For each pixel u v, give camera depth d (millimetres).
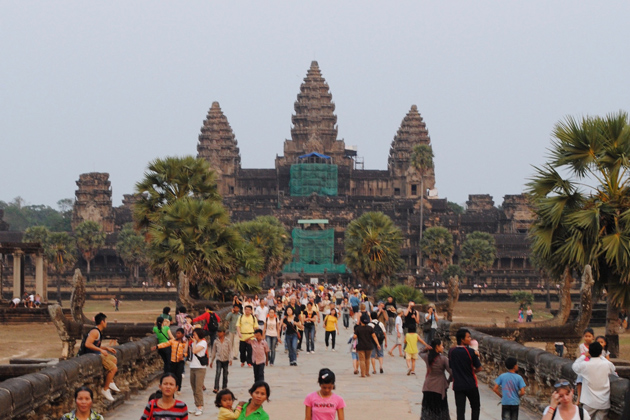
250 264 57281
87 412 13742
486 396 25828
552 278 40094
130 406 23453
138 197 60875
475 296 165375
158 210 58875
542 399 21938
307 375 31859
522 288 177500
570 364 19594
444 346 40438
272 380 30203
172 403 14578
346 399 25297
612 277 37969
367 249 97812
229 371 32938
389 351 40781
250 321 33906
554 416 14359
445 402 19312
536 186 39344
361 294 59031
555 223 38312
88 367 20062
